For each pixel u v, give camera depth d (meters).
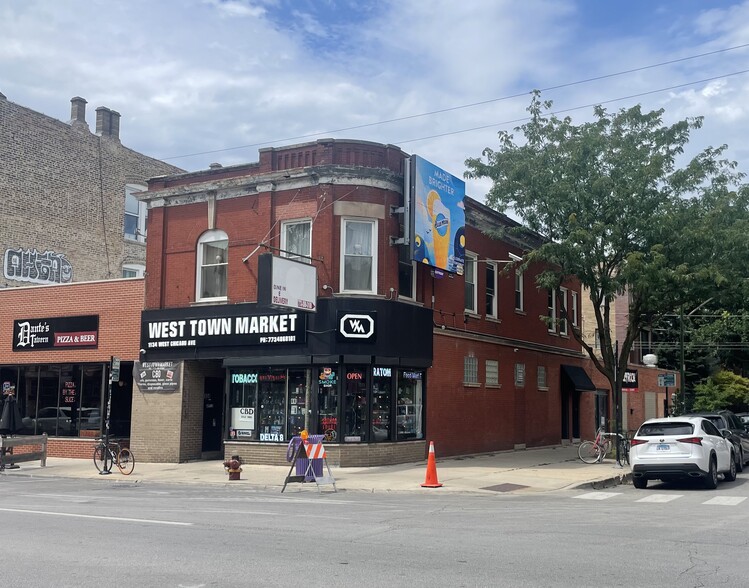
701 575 7.64
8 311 26.12
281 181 21.33
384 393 20.86
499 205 23.23
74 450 24.25
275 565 7.96
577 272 22.61
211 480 17.94
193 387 22.53
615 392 23.58
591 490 16.94
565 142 22.55
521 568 7.89
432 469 16.56
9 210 29.53
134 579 7.31
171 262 22.98
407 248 21.97
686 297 23.06
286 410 20.69
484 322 25.94
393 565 7.99
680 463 16.70
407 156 21.95
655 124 22.56
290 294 18.98
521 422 28.34
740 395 45.03
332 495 15.46
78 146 32.81
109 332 24.05
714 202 22.33
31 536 9.80
